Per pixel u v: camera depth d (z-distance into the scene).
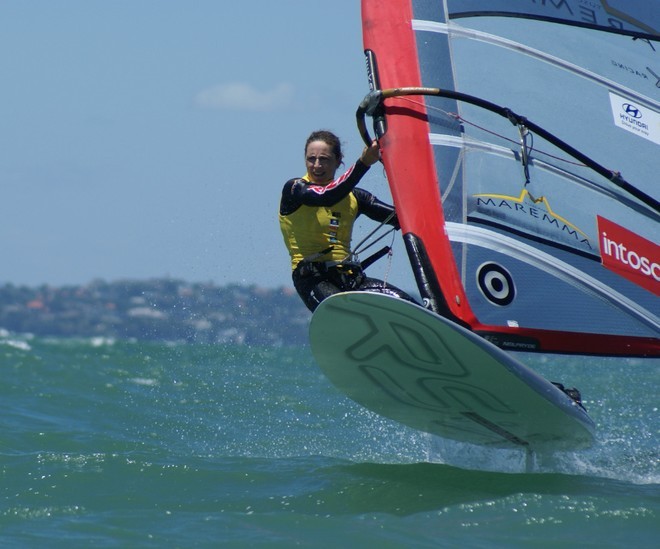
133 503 20.59
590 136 24.61
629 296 23.42
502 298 22.25
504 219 22.97
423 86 24.14
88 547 17.41
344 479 22.19
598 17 25.98
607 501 19.91
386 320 20.20
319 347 21.81
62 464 23.39
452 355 20.56
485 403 22.11
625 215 24.11
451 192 22.89
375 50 24.81
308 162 23.77
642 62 25.94
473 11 25.12
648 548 17.44
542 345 22.30
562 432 22.69
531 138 23.97
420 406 23.34
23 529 18.55
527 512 19.25
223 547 17.41
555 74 25.05
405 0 25.19
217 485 22.03
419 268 22.16
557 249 23.16
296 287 24.28
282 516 19.06
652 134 25.30
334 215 23.92
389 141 23.20
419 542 17.61
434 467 23.36
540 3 25.67
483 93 24.36
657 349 23.25
